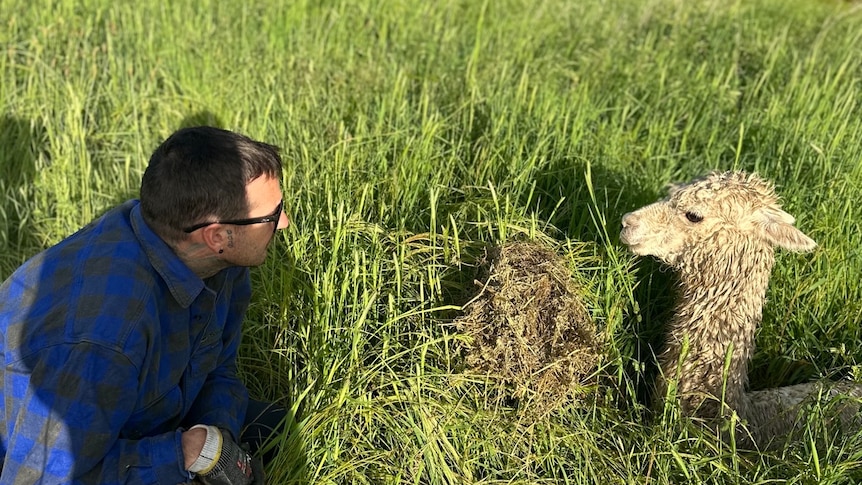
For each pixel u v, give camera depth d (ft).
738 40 22.52
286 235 12.87
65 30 20.93
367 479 9.87
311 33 22.45
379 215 13.10
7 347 7.65
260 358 11.96
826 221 13.73
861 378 10.58
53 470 7.27
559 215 13.85
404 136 15.58
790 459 10.03
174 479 8.07
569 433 10.51
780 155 15.55
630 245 11.78
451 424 10.29
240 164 7.89
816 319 12.66
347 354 10.88
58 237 14.75
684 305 11.68
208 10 23.18
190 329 8.69
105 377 7.27
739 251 11.04
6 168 16.22
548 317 10.86
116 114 17.72
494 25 23.26
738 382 11.25
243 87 18.25
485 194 13.88
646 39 23.24
